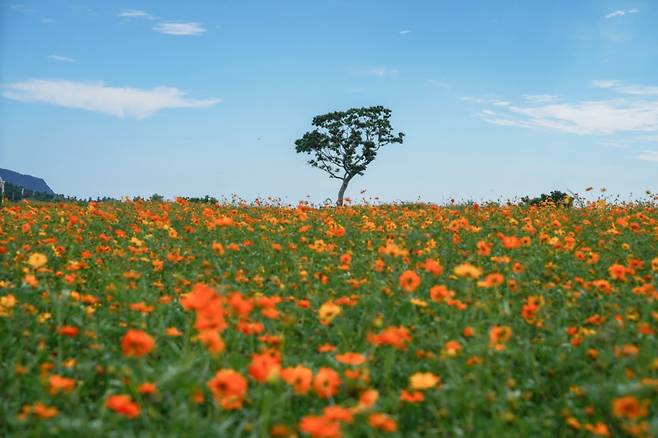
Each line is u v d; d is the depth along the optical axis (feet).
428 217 39.01
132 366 13.89
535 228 34.76
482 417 12.32
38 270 21.68
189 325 14.98
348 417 9.91
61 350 15.06
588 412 12.32
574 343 15.10
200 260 25.12
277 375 11.07
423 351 15.21
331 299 18.93
